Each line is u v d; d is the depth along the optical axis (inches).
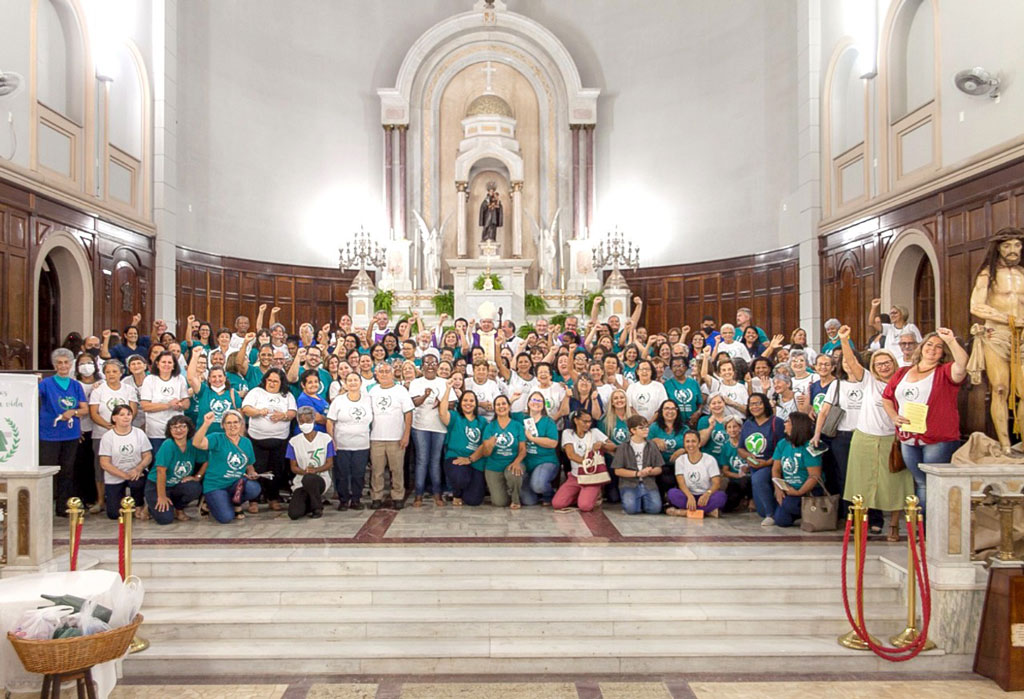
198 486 293.3
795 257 572.4
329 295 709.9
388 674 203.5
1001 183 365.1
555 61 740.7
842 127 532.1
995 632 201.2
